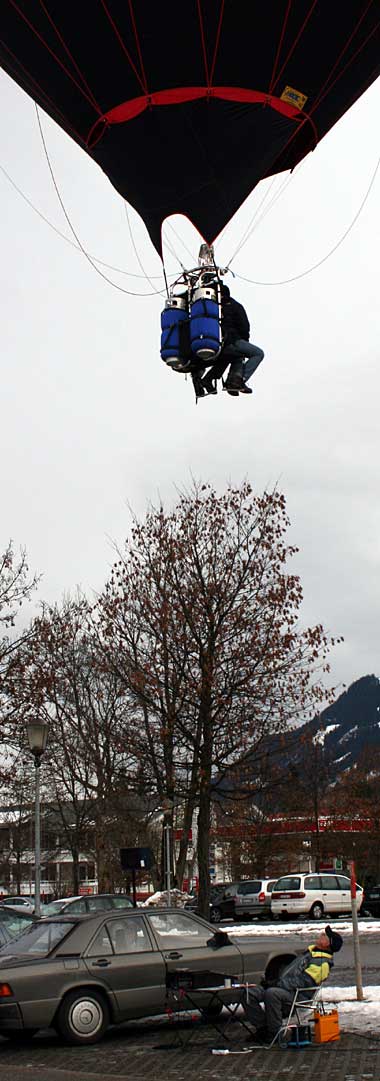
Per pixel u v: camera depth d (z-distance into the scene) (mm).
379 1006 13438
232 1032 12594
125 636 33062
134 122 13789
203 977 12406
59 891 67875
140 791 33312
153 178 14336
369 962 20703
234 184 14383
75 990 12195
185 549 32500
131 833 44656
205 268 13797
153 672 32094
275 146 14102
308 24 12867
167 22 12789
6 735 33406
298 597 31969
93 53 13219
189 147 13961
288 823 56469
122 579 33469
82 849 47500
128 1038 12570
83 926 12742
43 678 35688
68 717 41406
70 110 14047
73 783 43938
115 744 34531
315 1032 11562
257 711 30203
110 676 39406
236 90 13438
